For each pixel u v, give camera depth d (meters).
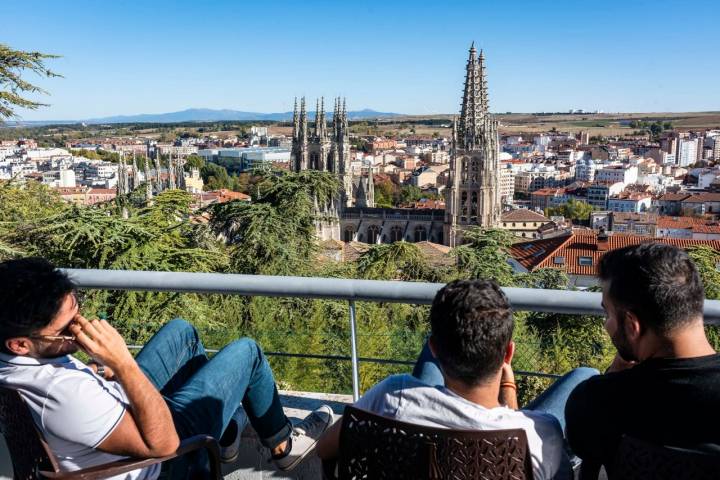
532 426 3.33
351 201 115.94
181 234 17.33
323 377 7.39
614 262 3.34
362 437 3.22
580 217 181.88
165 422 3.48
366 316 8.99
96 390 3.44
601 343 9.77
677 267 3.12
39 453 3.41
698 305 3.12
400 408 3.36
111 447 3.42
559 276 18.11
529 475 3.11
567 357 9.47
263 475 5.27
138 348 7.59
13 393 3.37
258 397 4.89
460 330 3.11
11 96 18.27
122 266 13.79
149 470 3.78
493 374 3.23
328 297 4.99
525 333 9.35
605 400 3.28
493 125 96.00
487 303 3.15
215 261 15.58
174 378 5.00
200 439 3.78
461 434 3.04
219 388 4.48
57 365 3.47
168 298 11.17
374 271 17.78
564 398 4.43
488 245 18.48
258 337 7.69
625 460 3.00
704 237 100.62
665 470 2.89
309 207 18.56
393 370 7.08
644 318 3.13
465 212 97.19
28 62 18.47
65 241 13.91
